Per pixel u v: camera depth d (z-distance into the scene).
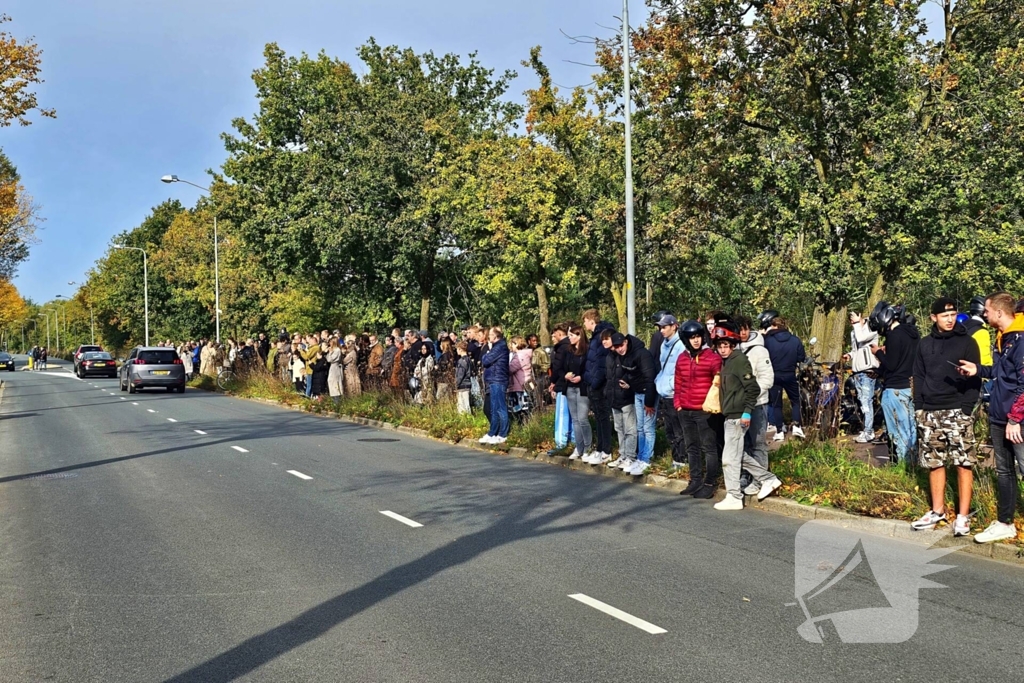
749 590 5.74
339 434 16.25
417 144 32.69
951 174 18.36
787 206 19.95
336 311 42.84
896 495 7.83
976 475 7.84
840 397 11.95
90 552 6.98
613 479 10.64
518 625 5.05
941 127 20.25
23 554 6.96
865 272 22.03
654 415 10.62
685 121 22.52
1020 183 18.31
